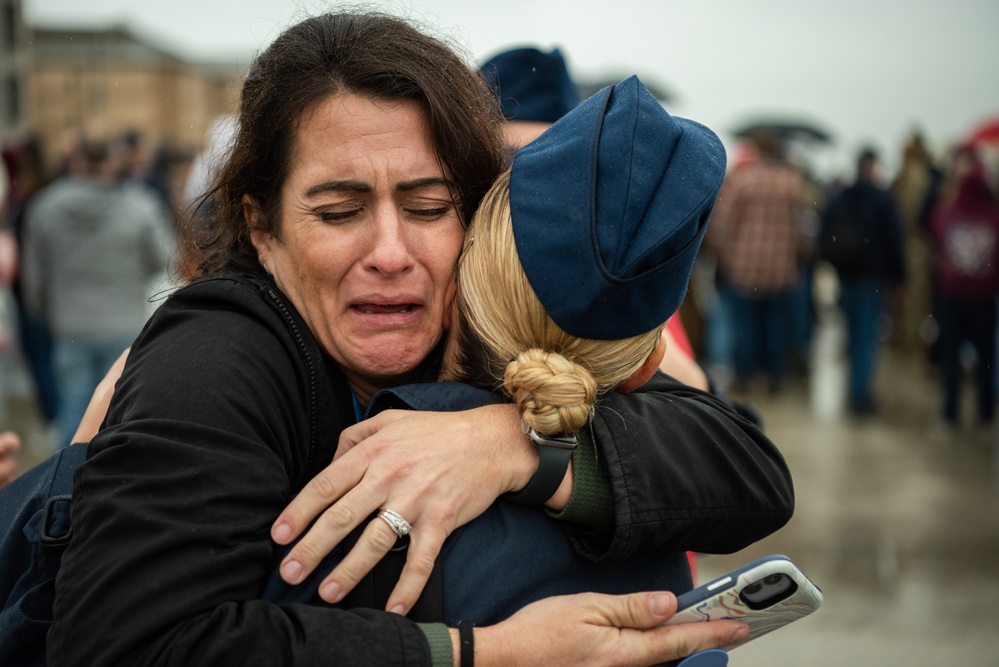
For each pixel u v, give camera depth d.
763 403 8.12
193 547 0.98
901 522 4.94
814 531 4.81
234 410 1.06
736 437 1.21
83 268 5.14
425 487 1.06
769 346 8.45
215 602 0.98
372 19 1.22
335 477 1.07
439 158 1.17
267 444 1.10
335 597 1.04
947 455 6.34
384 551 1.05
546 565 1.12
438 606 1.07
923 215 8.72
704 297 9.65
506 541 1.11
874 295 7.52
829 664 3.42
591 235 1.04
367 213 1.17
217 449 1.03
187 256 1.46
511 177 1.13
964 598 3.98
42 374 6.52
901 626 3.72
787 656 3.49
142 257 5.28
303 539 1.05
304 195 1.17
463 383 1.21
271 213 1.22
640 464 1.12
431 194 1.18
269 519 1.05
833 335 13.04
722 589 1.10
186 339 1.12
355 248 1.17
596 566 1.16
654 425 1.16
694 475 1.15
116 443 1.02
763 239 8.10
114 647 0.94
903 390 8.72
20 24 11.15
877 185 7.46
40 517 1.17
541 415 1.06
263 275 1.28
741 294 8.27
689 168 1.09
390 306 1.19
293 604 1.02
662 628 1.12
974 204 6.92
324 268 1.17
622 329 1.09
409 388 1.17
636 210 1.05
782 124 11.99
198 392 1.06
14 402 7.63
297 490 1.19
